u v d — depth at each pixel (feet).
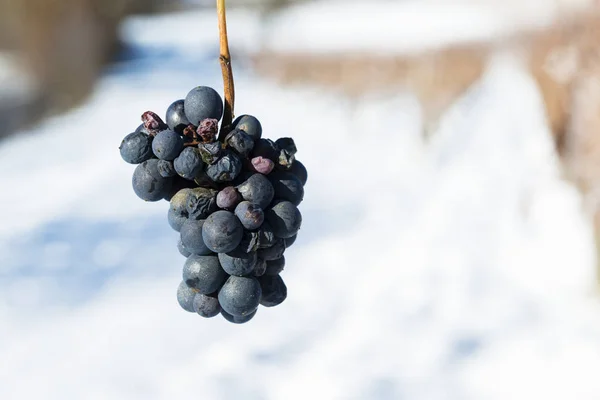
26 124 15.71
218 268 1.88
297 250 6.77
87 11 20.65
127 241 7.70
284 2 15.42
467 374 4.47
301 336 5.21
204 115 1.85
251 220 1.84
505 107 7.66
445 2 11.41
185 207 1.86
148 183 1.87
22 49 17.21
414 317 5.24
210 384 4.70
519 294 5.29
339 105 12.56
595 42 5.30
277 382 4.68
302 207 8.05
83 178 10.85
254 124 1.88
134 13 41.19
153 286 6.40
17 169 11.92
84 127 15.40
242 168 1.87
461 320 5.07
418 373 4.57
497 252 5.88
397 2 12.89
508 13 8.49
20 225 8.63
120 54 25.27
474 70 9.33
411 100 10.41
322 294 5.82
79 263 7.13
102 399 4.66
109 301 6.16
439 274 5.75
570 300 4.99
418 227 6.75
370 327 5.14
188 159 1.83
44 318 5.92
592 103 5.24
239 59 19.25
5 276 6.91
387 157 9.59
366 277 6.01
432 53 9.90
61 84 17.78
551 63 6.12
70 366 5.13
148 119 1.86
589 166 5.23
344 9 13.76
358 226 7.20
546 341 4.65
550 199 5.81
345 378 4.56
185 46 31.12
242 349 5.12
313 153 10.46
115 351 5.27
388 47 11.04
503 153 6.95
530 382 4.26
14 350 5.41
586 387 4.15
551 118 6.07
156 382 4.83
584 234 5.31
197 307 1.91
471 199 6.81
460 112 9.01
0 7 17.15
